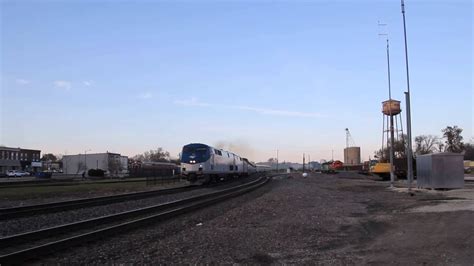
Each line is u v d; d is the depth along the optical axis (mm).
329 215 22562
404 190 39312
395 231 16156
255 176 92812
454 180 36531
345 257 12211
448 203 25250
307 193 40375
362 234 16328
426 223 17359
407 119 40000
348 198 34031
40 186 48500
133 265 11516
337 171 120812
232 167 62594
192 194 36531
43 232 15359
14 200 31094
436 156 36688
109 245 14250
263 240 15211
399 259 11461
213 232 17094
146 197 33281
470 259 11000
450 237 13773
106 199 28875
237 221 20516
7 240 13711
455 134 129375
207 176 49688
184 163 48656
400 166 65125
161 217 20625
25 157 179125
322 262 11656
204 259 12156
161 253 13000
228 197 34281
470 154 141125
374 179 73438
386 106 64188
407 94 40281
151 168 101938
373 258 11820
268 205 28656
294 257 12391
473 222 16328
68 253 12938
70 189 42625
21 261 11617
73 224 16984
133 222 17906
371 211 24250
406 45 40656
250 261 11914
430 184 36906
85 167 130250
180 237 15898
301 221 20172
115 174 111500
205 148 48875
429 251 12164
